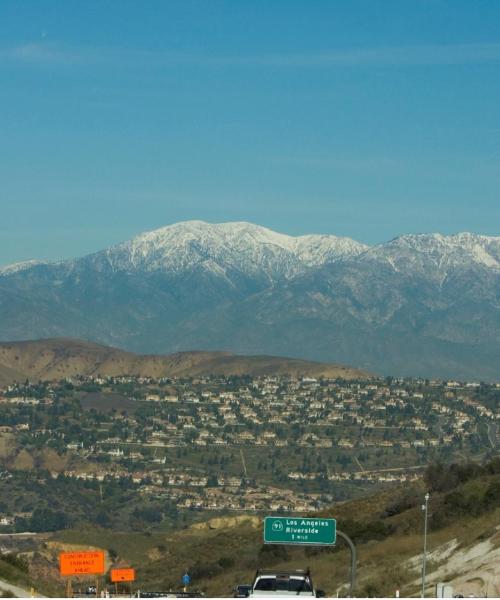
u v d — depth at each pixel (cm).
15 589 14350
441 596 12438
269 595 8994
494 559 15212
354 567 11875
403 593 14638
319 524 11906
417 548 19038
